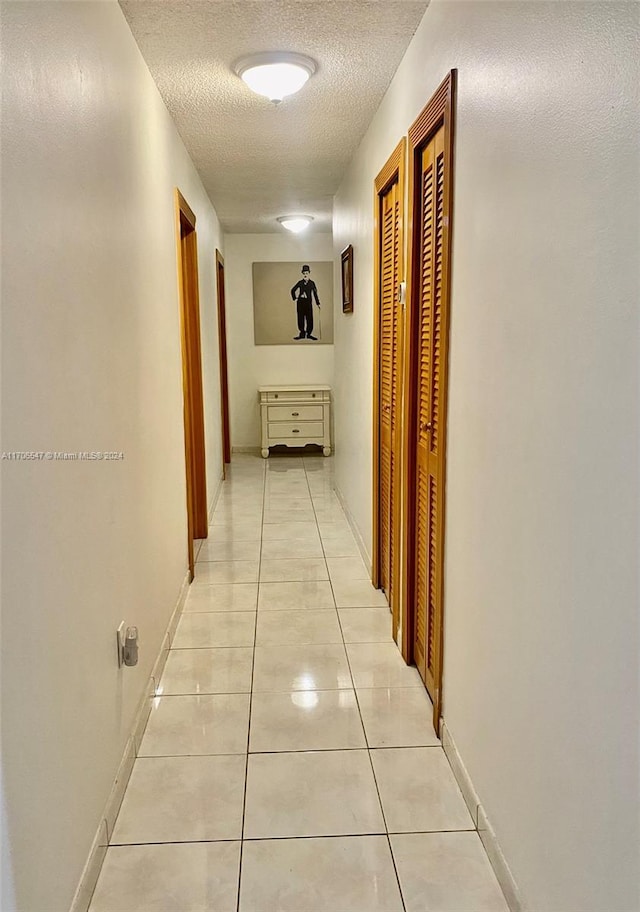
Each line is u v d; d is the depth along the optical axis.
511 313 1.42
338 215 5.00
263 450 7.30
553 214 1.19
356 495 4.27
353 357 4.27
